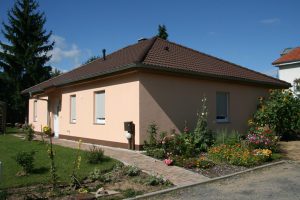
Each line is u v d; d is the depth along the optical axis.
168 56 14.91
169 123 13.66
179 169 9.83
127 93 13.35
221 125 16.09
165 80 13.66
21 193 7.31
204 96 15.29
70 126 17.72
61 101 18.86
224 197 7.34
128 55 15.84
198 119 14.02
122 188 7.93
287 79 26.34
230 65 18.77
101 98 15.26
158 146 12.41
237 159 10.61
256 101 18.33
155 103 13.23
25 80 37.41
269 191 7.77
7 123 34.03
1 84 37.06
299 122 16.16
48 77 39.03
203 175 9.30
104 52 18.61
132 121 13.01
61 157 10.86
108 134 14.44
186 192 7.80
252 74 18.70
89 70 16.55
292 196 7.31
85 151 11.82
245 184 8.51
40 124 22.75
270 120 16.19
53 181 7.73
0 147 13.84
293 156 12.32
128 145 13.11
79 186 7.83
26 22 38.66
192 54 17.50
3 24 38.25
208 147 12.67
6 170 9.06
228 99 16.73
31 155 9.16
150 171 9.46
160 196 7.48
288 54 27.58
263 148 12.59
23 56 37.41
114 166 9.70
